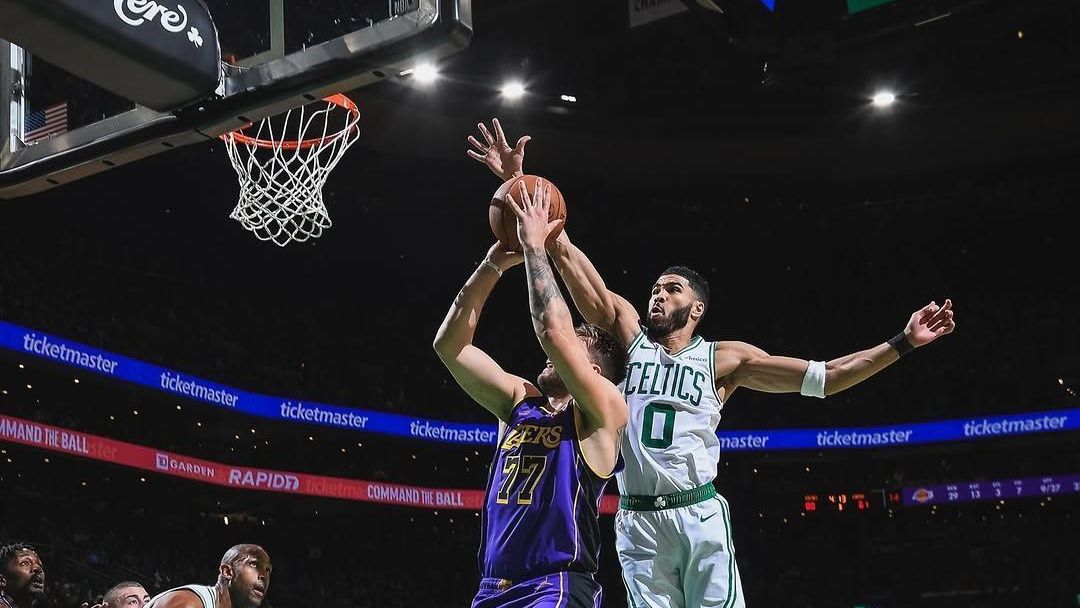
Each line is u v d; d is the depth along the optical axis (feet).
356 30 15.28
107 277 88.22
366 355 99.91
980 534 94.27
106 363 71.82
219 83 15.88
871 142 97.35
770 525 99.91
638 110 94.27
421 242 103.76
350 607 88.17
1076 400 90.68
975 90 89.40
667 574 14.79
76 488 83.20
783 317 106.11
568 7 67.82
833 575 95.81
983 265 103.86
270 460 91.30
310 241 98.27
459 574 96.94
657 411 15.03
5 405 80.23
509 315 106.63
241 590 16.58
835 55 35.17
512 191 12.48
